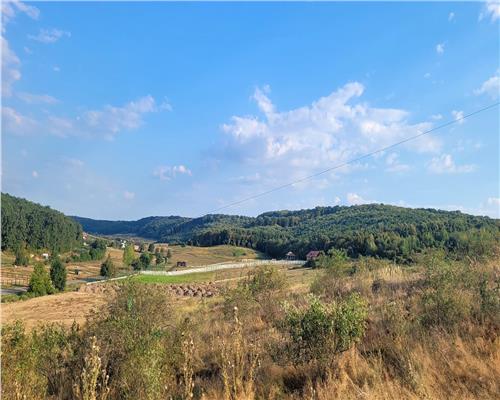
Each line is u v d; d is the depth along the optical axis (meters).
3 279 79.69
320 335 6.34
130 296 9.30
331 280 13.71
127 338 6.66
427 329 7.12
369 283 12.78
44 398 6.07
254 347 6.69
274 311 11.95
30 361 6.45
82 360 6.75
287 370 6.59
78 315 34.31
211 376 6.79
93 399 4.95
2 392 5.51
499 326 6.72
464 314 7.33
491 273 9.94
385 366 5.97
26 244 113.75
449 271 8.72
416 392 4.94
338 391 5.16
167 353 7.02
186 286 53.19
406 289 10.75
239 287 13.43
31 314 37.19
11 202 112.56
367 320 7.93
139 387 5.70
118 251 141.12
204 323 12.05
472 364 5.46
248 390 5.44
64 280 71.06
